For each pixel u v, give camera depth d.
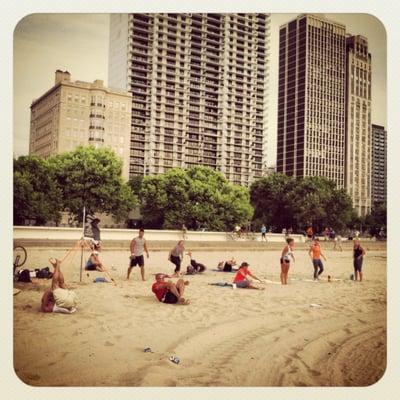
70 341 6.37
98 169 44.31
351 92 115.12
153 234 24.33
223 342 6.70
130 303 8.69
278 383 5.58
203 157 132.38
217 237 27.58
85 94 76.19
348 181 111.56
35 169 41.56
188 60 128.25
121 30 122.50
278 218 63.62
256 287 11.05
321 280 13.28
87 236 13.20
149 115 122.12
